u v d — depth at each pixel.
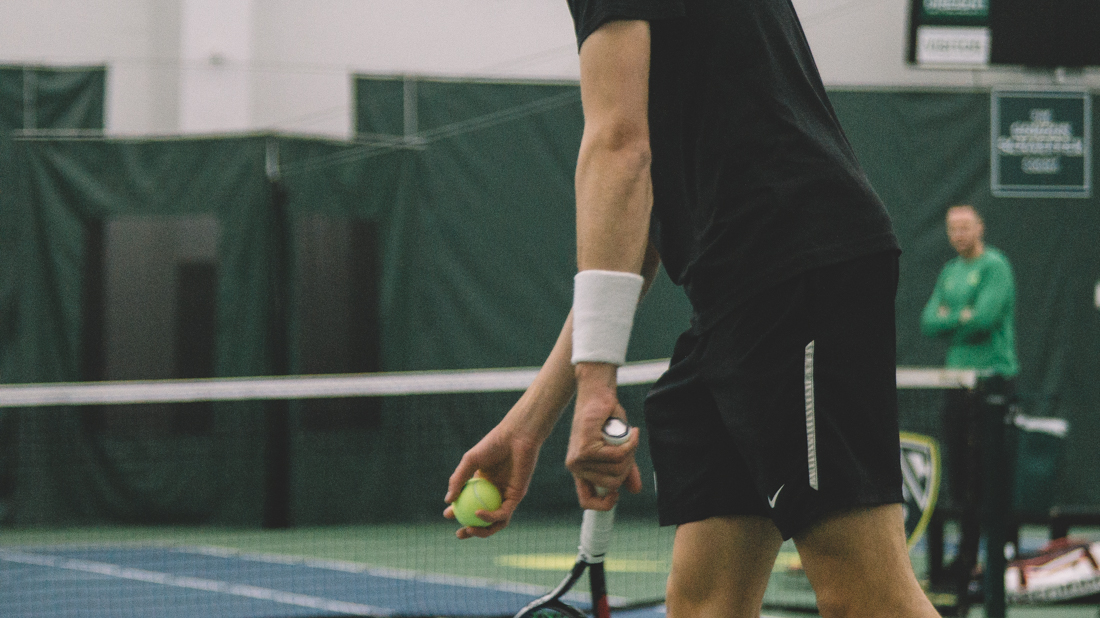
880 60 18.73
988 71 18.56
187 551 14.50
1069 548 8.87
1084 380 17.30
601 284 2.57
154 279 18.75
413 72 19.52
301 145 16.81
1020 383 17.28
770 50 2.76
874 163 17.28
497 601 10.25
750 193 2.69
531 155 17.44
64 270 16.94
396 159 17.17
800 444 2.60
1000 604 8.15
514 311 17.31
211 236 18.86
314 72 19.34
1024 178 17.38
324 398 16.88
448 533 16.02
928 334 11.72
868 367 2.63
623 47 2.61
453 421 17.09
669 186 2.89
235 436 16.69
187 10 19.02
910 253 17.27
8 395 13.27
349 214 16.97
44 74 17.16
